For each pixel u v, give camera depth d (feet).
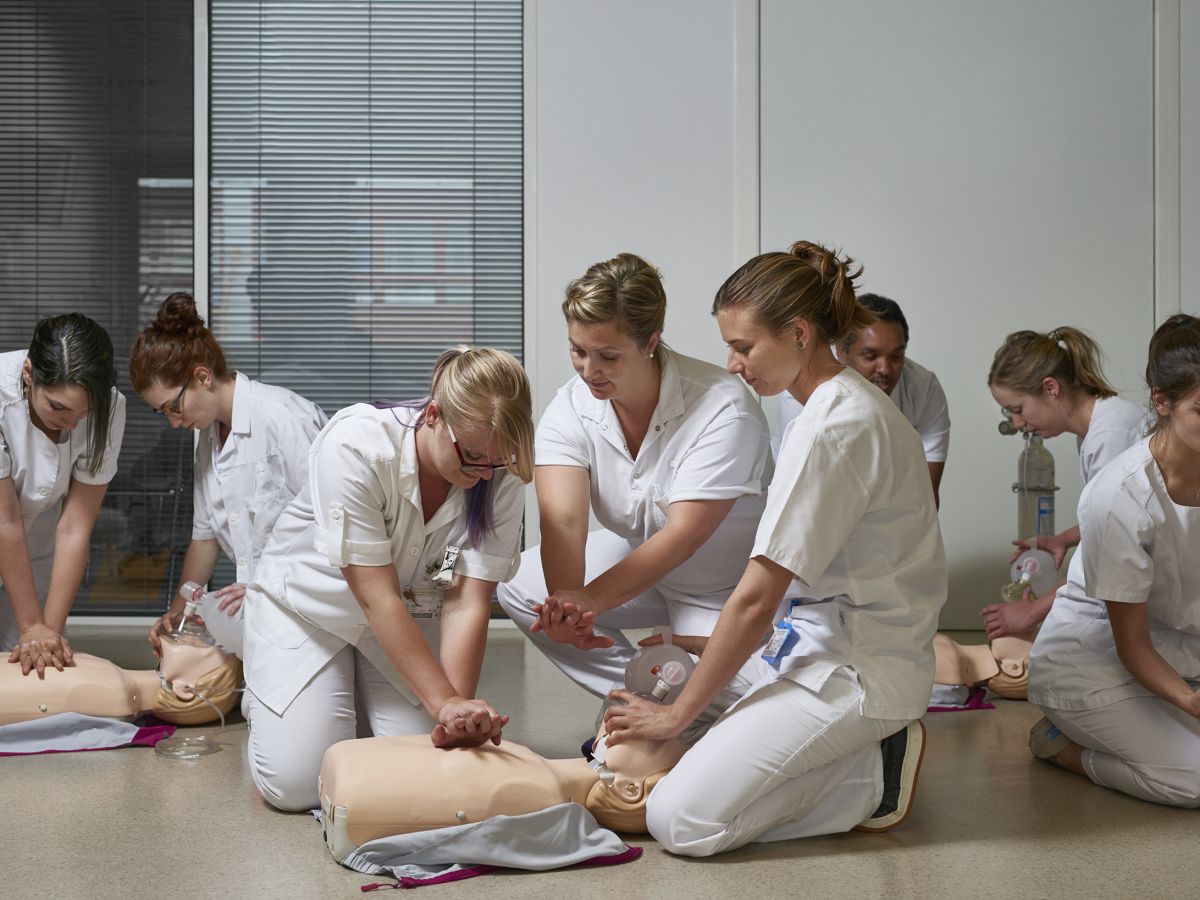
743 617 6.29
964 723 9.50
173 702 9.12
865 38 13.73
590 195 13.83
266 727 7.14
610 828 6.74
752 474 7.64
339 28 13.97
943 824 6.89
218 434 9.86
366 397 14.08
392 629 6.55
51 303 13.92
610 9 13.76
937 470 11.89
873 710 6.32
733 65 13.76
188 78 13.92
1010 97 13.73
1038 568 10.36
